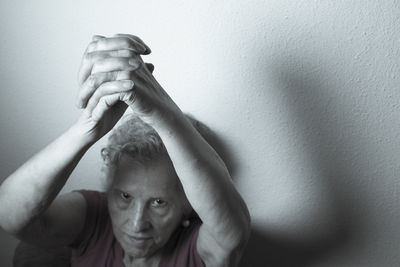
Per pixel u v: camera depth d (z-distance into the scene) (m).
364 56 0.90
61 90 0.97
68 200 0.89
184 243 0.89
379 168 0.98
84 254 0.92
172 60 0.93
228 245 0.76
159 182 0.80
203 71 0.93
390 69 0.90
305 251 1.05
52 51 0.95
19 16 0.93
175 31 0.91
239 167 0.99
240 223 0.75
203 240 0.82
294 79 0.92
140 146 0.80
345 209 1.01
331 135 0.96
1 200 0.74
